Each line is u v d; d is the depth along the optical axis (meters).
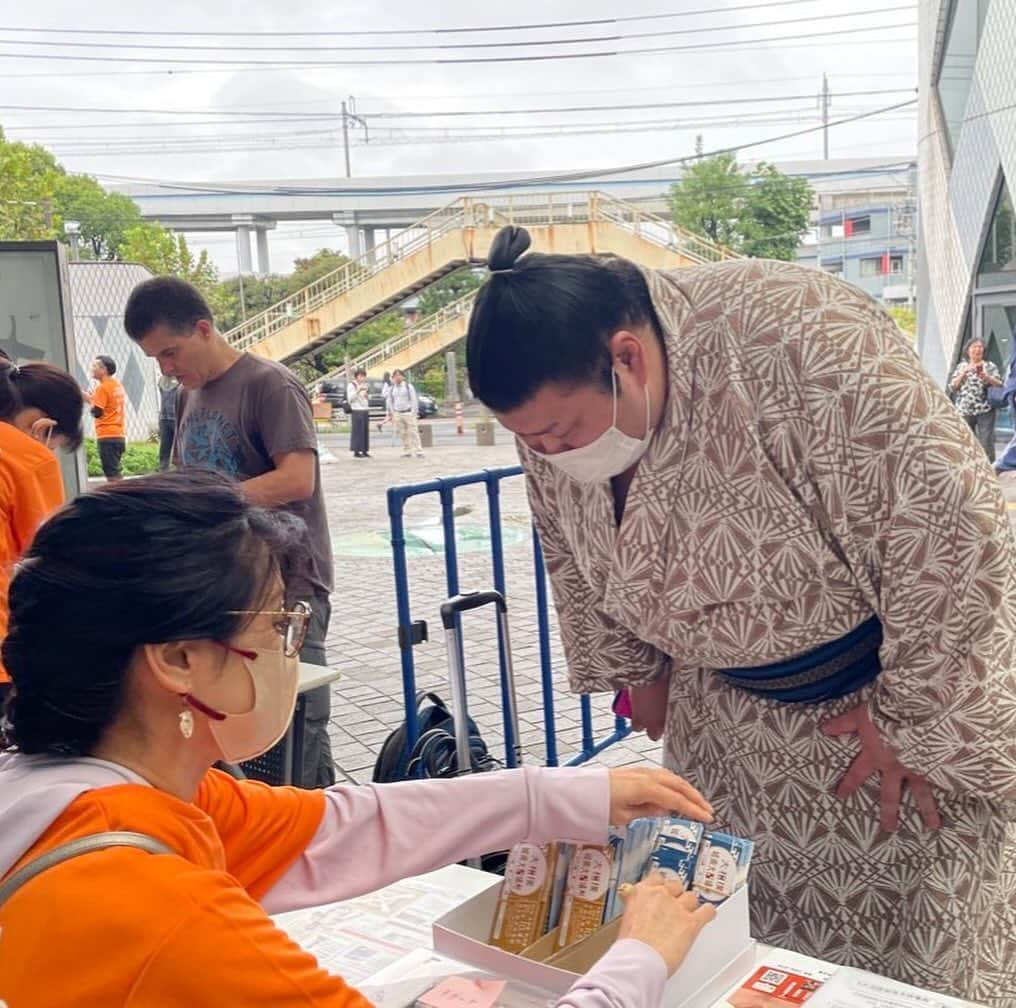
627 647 1.93
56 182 33.22
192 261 34.34
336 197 55.44
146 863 0.93
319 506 3.18
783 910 1.77
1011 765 1.53
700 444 1.56
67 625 0.96
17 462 2.79
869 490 1.47
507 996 1.30
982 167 11.57
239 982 0.90
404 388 17.45
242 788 1.38
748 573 1.57
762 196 33.03
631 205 18.20
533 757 4.02
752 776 1.74
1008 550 1.49
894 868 1.67
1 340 5.40
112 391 12.45
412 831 1.42
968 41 11.83
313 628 3.08
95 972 0.88
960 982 1.66
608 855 1.41
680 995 1.23
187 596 0.97
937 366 13.15
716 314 1.53
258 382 3.12
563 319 1.45
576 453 1.57
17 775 1.00
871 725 1.61
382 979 1.36
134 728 1.02
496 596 2.73
